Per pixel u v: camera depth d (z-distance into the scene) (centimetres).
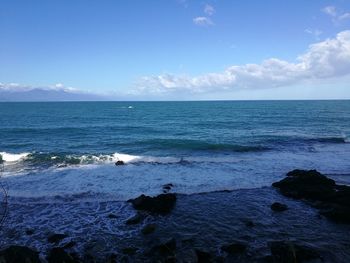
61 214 1073
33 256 736
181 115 6425
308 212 1111
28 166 1759
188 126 4150
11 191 1296
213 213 1095
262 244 865
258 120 4950
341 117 5328
